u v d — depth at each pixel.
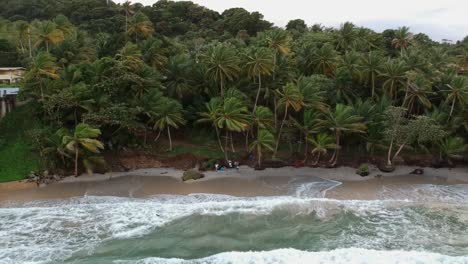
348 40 62.09
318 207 31.41
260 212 30.16
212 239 25.53
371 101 46.47
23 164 37.44
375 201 33.03
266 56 42.84
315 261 22.58
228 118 40.03
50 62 39.00
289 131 43.03
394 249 24.50
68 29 50.47
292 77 47.38
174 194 34.06
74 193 33.97
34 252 23.78
